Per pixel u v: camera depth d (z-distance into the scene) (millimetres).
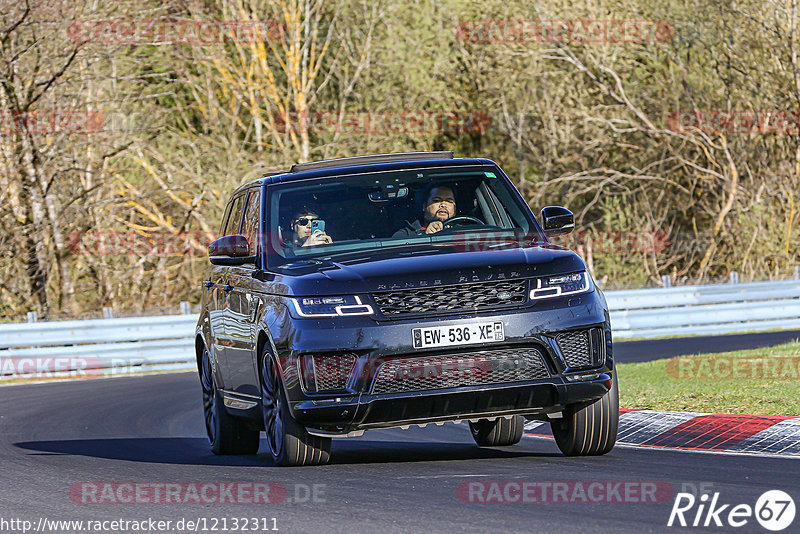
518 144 113750
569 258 23391
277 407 23797
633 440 27750
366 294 22281
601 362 23000
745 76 110750
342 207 25781
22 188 85312
